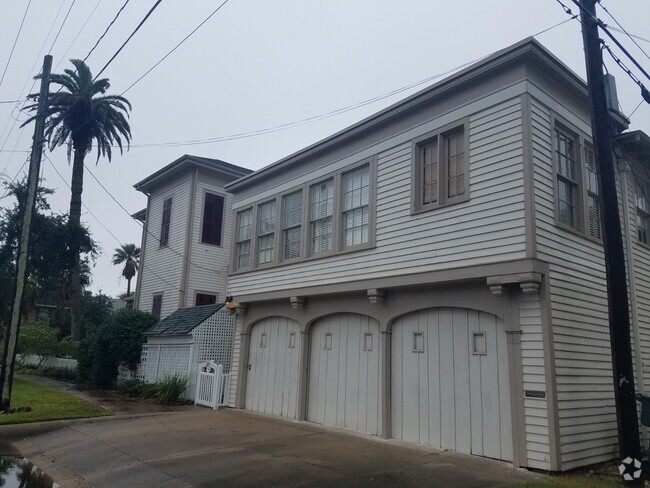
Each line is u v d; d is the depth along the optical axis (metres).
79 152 26.78
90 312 40.31
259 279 14.70
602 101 7.76
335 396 12.02
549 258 8.65
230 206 23.34
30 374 25.16
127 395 17.17
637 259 11.66
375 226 11.28
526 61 9.03
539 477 7.59
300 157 13.66
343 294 12.04
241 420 12.79
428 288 10.15
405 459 8.75
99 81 26.92
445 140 10.27
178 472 8.16
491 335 9.12
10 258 21.19
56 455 9.87
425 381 10.03
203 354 16.22
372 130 11.78
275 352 14.12
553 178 9.14
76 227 23.00
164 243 23.38
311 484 7.36
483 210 9.20
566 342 8.57
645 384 10.96
